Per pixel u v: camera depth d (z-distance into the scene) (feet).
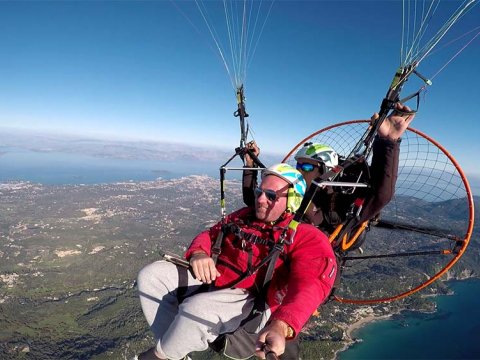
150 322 10.00
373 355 141.59
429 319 176.86
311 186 9.41
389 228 14.80
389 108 11.76
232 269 9.95
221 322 9.20
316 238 9.45
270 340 6.64
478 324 174.09
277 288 9.70
